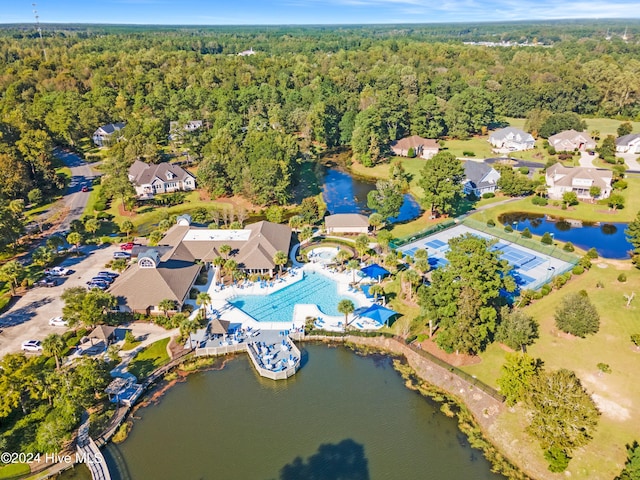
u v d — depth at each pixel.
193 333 68.44
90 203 122.62
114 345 65.62
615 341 64.44
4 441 48.22
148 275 75.75
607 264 87.44
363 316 70.31
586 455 47.78
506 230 102.69
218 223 109.75
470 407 56.41
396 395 59.22
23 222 108.94
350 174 151.50
